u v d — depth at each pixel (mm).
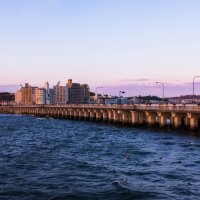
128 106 107000
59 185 35750
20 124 136125
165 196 32188
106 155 52844
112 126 111000
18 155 53688
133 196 32188
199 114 78375
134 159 49156
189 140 67438
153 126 96688
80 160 48781
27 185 35781
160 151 55719
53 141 72938
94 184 36031
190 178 38250
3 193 33219
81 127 112438
